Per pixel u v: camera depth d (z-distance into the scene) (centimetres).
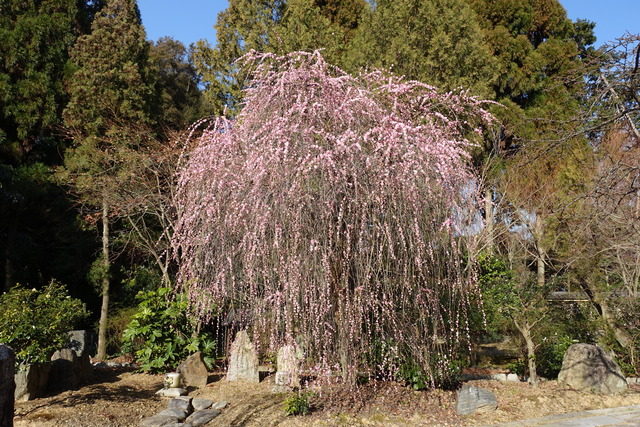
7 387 282
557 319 761
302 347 443
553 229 834
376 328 434
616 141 712
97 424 455
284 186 392
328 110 428
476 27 1175
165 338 705
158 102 1177
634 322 764
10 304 538
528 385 649
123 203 873
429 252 405
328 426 430
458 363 563
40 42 1188
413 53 1026
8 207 1009
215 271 455
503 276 691
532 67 1302
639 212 618
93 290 1090
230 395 554
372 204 400
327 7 1553
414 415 465
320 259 394
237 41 1332
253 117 448
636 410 524
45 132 1188
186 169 483
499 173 962
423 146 420
